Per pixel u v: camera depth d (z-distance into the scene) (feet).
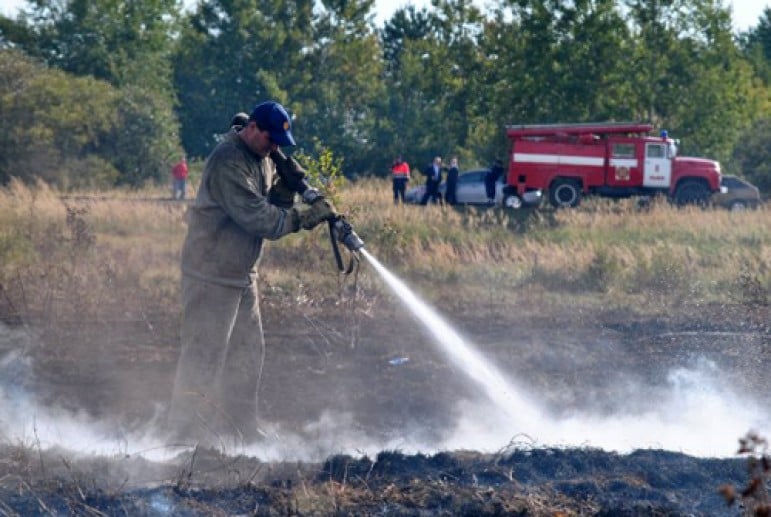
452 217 146.20
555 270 101.96
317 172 96.99
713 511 31.22
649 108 263.08
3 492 31.60
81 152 298.35
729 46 264.52
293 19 415.23
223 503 31.45
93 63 431.02
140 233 139.64
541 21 261.44
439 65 400.47
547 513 30.60
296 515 30.71
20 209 145.59
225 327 39.50
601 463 35.17
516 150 193.47
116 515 30.27
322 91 405.59
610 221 152.15
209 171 38.75
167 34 455.22
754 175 267.18
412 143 395.34
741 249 120.57
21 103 278.46
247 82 404.16
